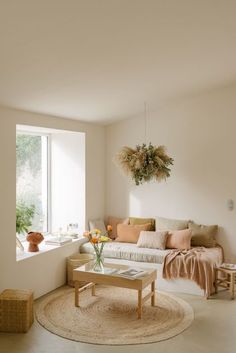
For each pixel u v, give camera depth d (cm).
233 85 594
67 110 530
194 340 380
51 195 646
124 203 679
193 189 626
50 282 528
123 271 458
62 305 473
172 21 329
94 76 423
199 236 595
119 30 326
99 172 671
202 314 445
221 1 307
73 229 632
